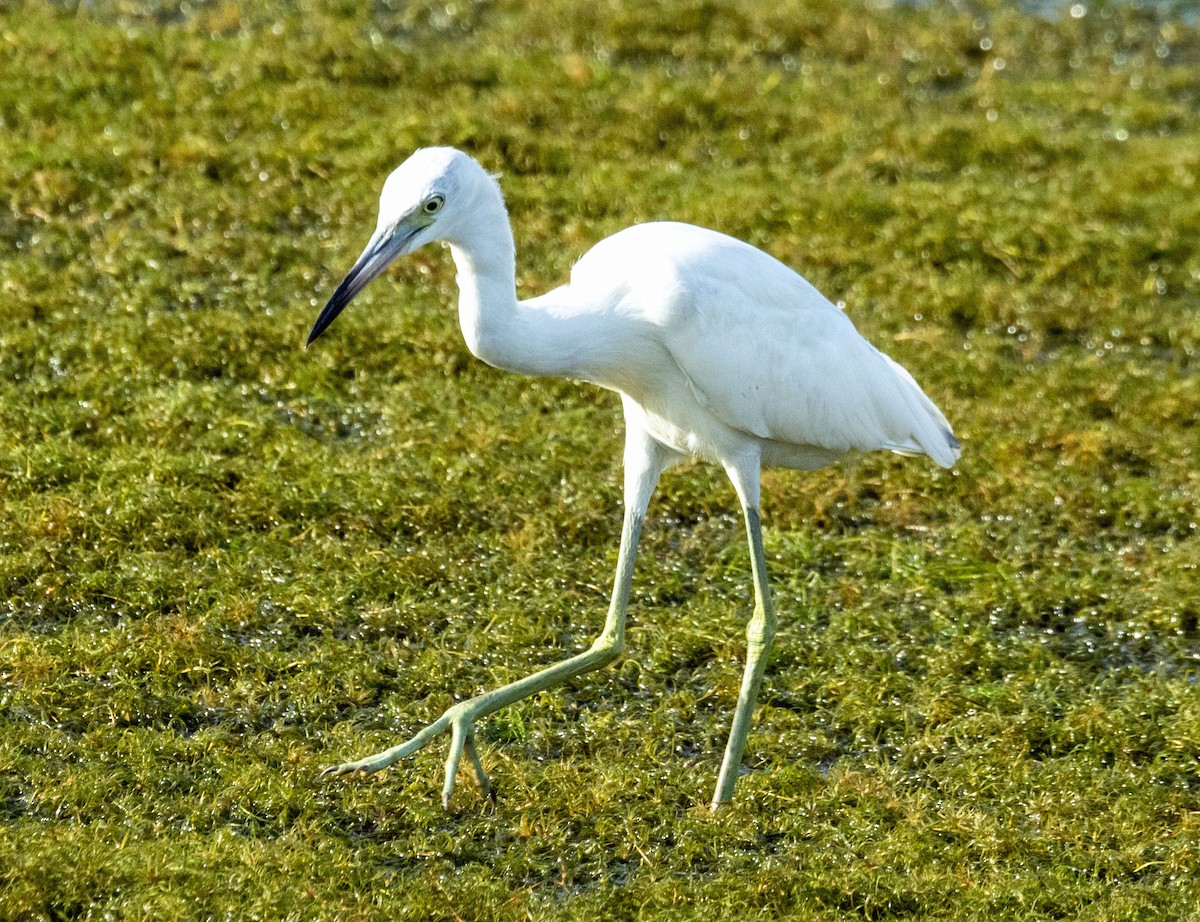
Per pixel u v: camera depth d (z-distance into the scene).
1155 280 14.41
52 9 18.14
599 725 8.88
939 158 16.44
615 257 8.60
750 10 19.39
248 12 18.47
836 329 9.05
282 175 14.87
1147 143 17.06
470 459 11.18
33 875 6.86
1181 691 9.40
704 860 7.88
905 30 19.38
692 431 8.82
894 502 11.38
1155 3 20.91
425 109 16.31
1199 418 12.41
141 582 9.63
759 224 14.71
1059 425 12.14
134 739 8.21
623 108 16.64
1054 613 10.31
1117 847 8.11
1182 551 10.81
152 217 13.98
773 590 10.37
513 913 7.18
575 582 10.20
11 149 14.69
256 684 8.88
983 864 7.89
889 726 9.11
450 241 8.05
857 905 7.49
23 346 11.91
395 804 8.02
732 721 9.08
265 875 7.14
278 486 10.62
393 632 9.60
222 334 12.30
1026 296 13.99
